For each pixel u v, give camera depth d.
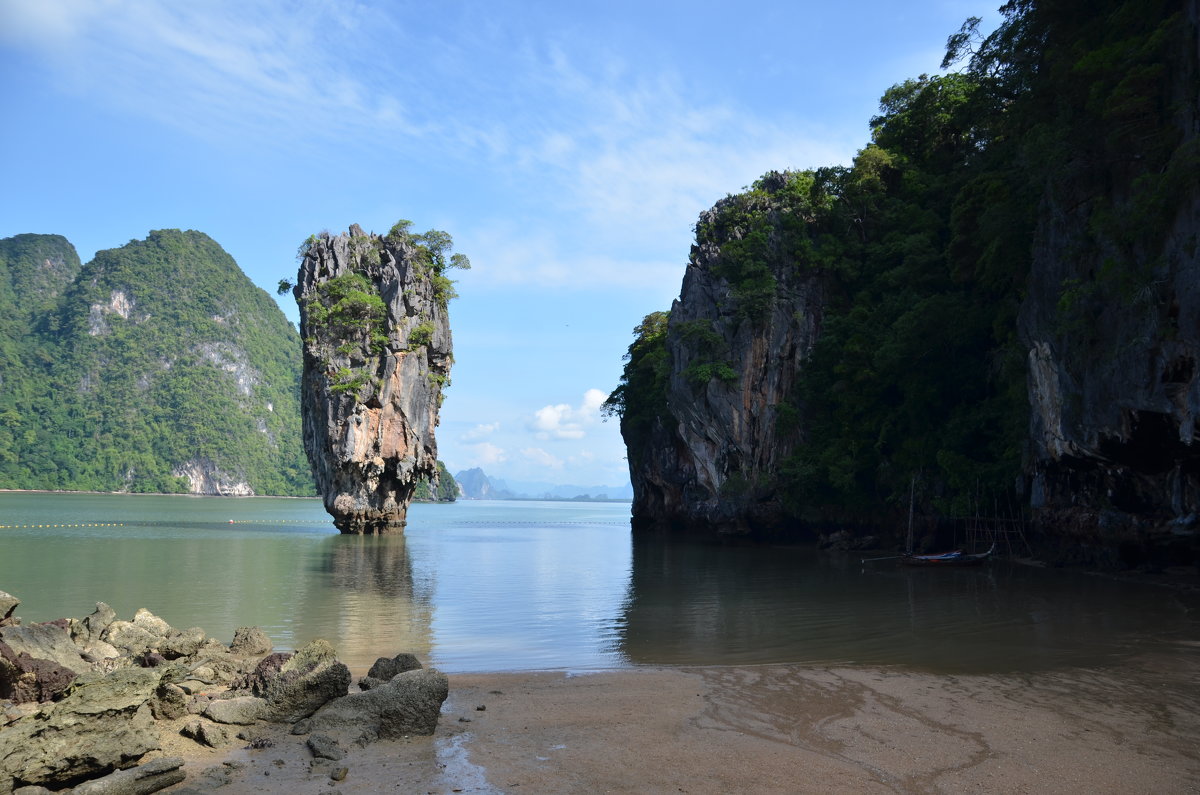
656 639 18.11
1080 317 26.77
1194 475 25.61
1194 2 22.94
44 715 8.24
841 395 50.12
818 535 53.97
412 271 70.81
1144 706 11.33
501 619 21.33
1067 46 30.05
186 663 12.37
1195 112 22.59
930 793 7.98
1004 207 34.84
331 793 7.73
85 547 45.28
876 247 54.50
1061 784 8.26
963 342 41.69
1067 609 22.17
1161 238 23.05
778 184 64.31
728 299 57.50
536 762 8.73
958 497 40.12
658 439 70.69
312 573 33.94
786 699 11.66
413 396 70.12
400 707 9.59
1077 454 29.02
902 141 58.78
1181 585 27.48
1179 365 22.25
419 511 149.00
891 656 15.66
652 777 8.32
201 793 7.65
